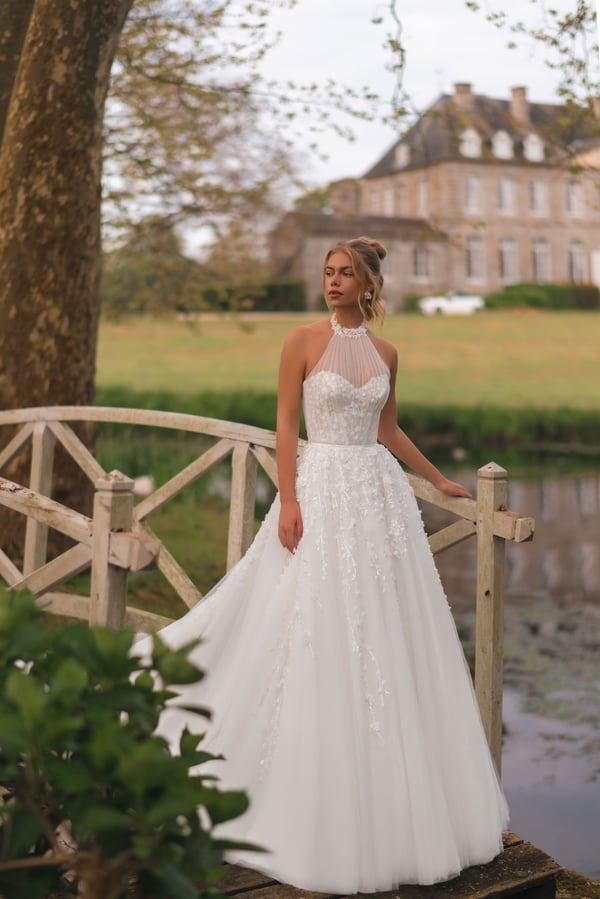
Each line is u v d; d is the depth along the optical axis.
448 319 50.47
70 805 1.62
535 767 4.82
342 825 2.56
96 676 1.67
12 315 5.85
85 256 5.96
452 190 60.59
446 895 2.61
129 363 33.88
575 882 3.33
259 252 14.50
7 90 6.45
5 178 5.86
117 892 1.48
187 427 3.96
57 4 5.65
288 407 2.98
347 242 2.99
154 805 1.42
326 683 2.68
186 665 1.63
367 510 2.87
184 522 8.80
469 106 62.44
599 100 8.26
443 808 2.68
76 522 2.70
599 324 47.06
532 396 27.50
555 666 6.57
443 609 3.00
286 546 2.87
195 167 12.34
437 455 19.80
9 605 1.70
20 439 4.78
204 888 2.53
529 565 10.00
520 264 62.69
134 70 10.22
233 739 2.78
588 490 14.71
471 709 2.92
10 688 1.48
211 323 43.19
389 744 2.64
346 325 3.03
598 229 64.19
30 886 1.54
